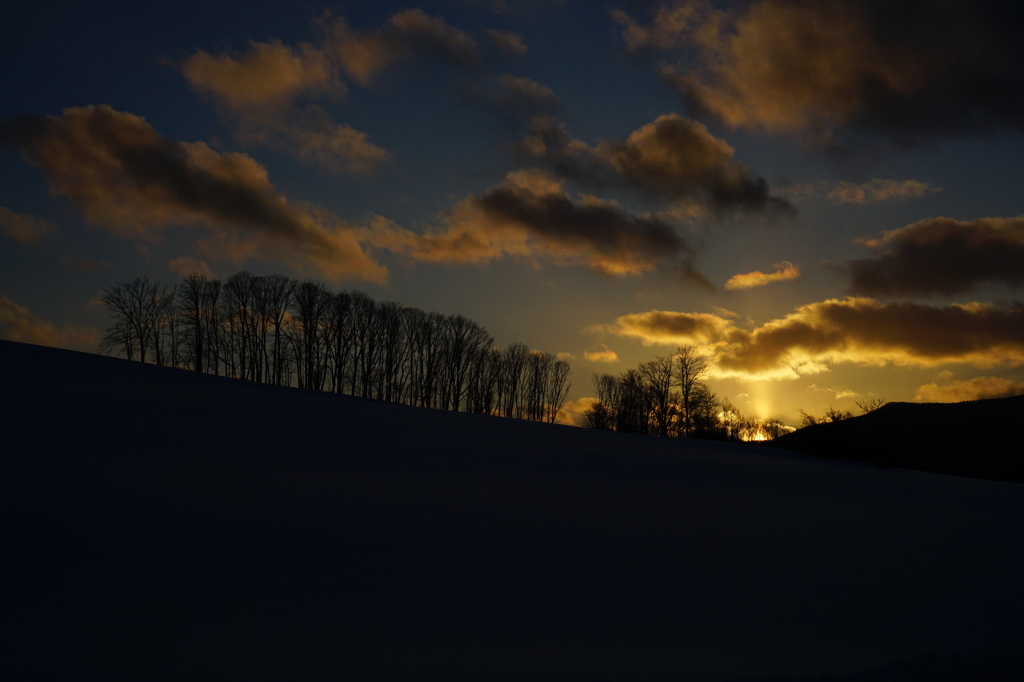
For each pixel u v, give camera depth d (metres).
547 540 16.81
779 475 35.88
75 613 10.74
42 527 15.00
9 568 12.60
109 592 11.75
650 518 20.39
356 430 36.12
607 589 13.17
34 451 22.23
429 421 46.34
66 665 8.77
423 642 10.07
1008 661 7.41
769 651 10.05
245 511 17.58
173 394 39.78
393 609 11.58
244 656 9.27
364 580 13.05
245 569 13.30
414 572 13.70
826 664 9.45
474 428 45.53
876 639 10.73
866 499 28.38
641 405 87.44
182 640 9.81
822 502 26.72
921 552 17.33
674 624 11.28
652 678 8.66
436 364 88.38
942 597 13.20
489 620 11.20
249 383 55.47
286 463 24.98
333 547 15.09
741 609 12.19
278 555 14.28
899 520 22.67
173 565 13.30
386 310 85.38
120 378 43.22
